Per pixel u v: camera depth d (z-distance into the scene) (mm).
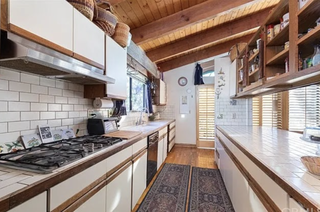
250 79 2793
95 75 1604
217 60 3965
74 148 1404
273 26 1947
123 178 1761
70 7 1354
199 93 5660
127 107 3561
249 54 2664
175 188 2695
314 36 1225
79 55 1445
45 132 1562
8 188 783
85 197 1182
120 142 1793
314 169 956
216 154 3781
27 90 1413
